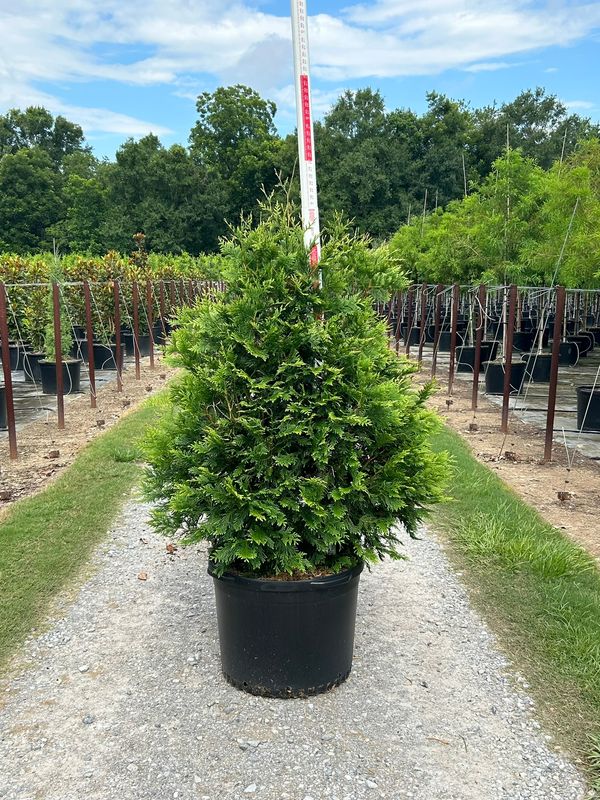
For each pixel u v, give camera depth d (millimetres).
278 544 3195
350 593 3371
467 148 44438
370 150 41750
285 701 3361
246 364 3256
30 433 9219
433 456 3502
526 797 2752
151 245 46312
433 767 2918
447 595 4531
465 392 13055
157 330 20000
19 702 3363
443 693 3445
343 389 3197
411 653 3828
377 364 3504
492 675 3598
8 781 2830
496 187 13039
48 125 70188
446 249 15992
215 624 4152
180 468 3432
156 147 53781
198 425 3338
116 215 47000
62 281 12594
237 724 3186
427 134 44906
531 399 12258
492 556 5047
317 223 3439
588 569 4832
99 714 3270
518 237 12891
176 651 3834
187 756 2975
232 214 48188
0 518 5789
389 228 40469
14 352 15242
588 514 6141
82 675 3600
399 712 3285
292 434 3172
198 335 3395
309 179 3428
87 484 6699
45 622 4133
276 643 3287
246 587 3178
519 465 7844
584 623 4051
